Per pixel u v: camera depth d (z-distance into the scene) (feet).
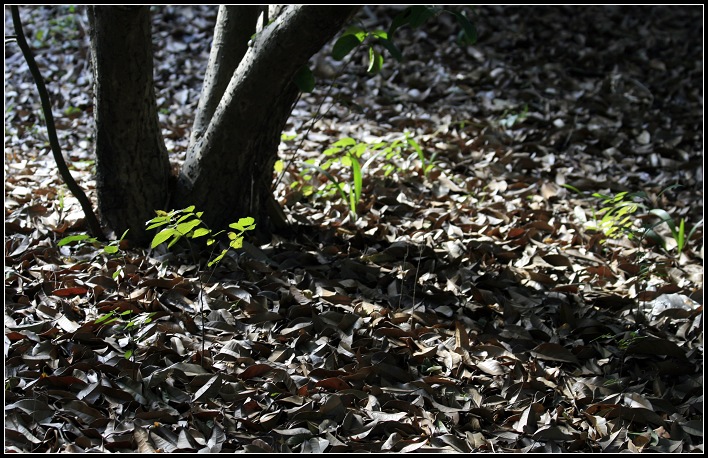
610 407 10.62
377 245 12.08
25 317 11.02
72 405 10.33
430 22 16.58
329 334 11.02
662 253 12.50
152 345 10.79
